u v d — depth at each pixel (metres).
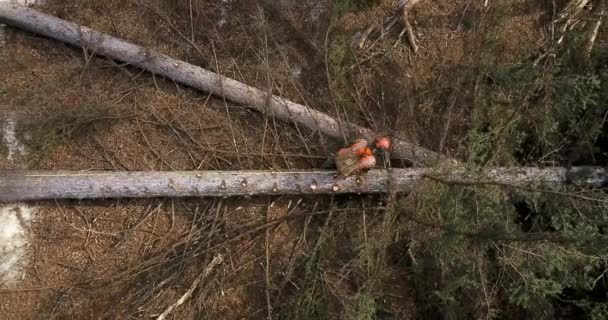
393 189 6.35
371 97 7.11
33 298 6.37
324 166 6.71
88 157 6.71
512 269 6.22
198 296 6.56
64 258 6.54
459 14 7.30
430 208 6.24
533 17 7.34
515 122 6.42
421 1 7.27
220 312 6.64
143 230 6.69
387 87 7.13
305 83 7.18
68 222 6.61
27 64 6.87
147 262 6.39
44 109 6.72
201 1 7.21
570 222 6.23
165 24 7.15
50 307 6.37
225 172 6.42
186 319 6.57
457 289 6.53
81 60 6.93
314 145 6.88
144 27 7.12
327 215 6.83
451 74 7.09
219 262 6.66
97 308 6.44
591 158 6.55
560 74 6.69
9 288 6.34
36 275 6.44
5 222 6.43
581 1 7.14
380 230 6.38
